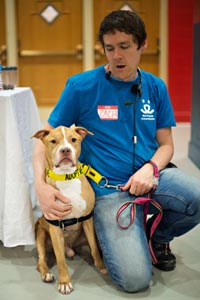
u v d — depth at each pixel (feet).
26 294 5.80
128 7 19.01
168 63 18.84
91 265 6.59
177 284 6.01
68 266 6.56
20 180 6.80
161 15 18.85
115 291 5.84
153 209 6.52
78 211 5.90
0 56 19.35
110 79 6.03
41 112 20.15
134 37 5.55
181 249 7.14
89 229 6.24
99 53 19.48
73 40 19.43
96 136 6.15
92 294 5.77
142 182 5.88
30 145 8.27
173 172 6.20
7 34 19.11
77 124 6.34
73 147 5.58
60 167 5.58
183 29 18.56
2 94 7.06
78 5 19.08
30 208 6.89
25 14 19.07
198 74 12.35
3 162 6.89
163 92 6.35
